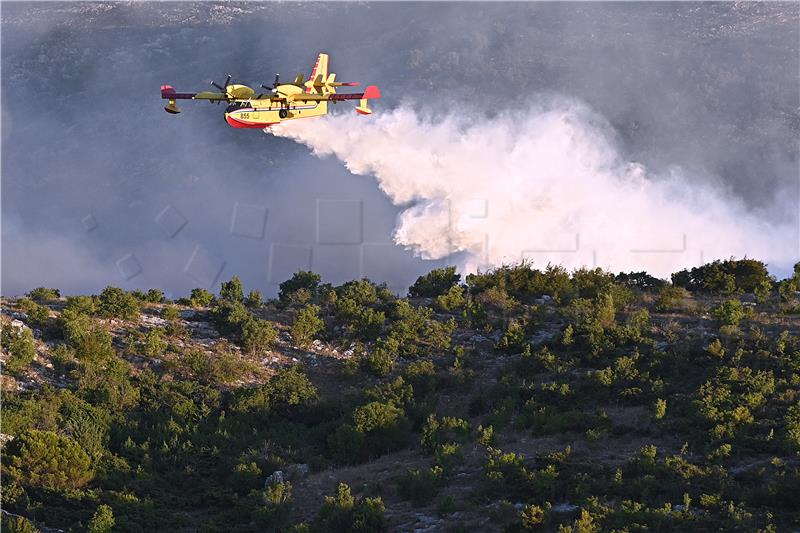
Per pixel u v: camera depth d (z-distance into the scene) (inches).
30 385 3944.4
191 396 4025.6
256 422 3878.0
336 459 3577.8
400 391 3991.1
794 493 2800.2
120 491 3289.9
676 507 2847.0
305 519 3093.0
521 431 3592.5
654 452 3117.6
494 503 3002.0
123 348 4355.3
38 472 3265.3
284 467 3469.5
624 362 3927.2
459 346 4525.1
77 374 4025.6
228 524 3110.2
